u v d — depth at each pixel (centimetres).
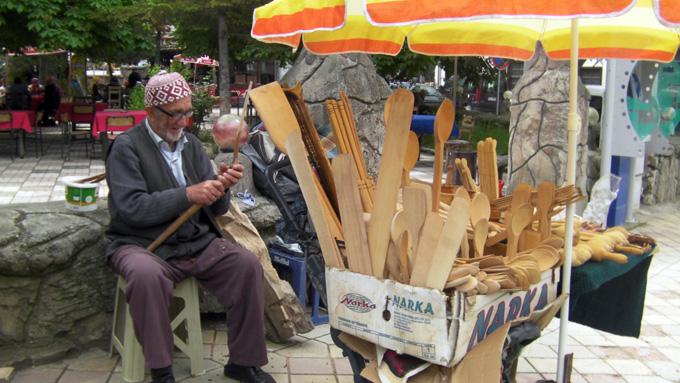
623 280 324
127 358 288
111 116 1055
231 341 303
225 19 1071
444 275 214
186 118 301
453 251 212
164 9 1027
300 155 239
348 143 267
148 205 282
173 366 323
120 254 288
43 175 948
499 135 1318
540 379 336
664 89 775
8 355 309
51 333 321
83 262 326
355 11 337
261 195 421
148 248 293
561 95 592
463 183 347
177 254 296
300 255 388
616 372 356
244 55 1195
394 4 222
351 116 272
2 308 308
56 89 1638
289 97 268
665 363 369
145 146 299
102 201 362
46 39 1104
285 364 336
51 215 329
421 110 1477
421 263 219
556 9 207
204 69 2600
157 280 272
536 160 609
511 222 279
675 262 589
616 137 650
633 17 356
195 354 310
